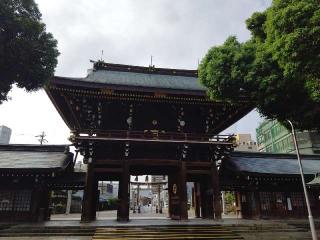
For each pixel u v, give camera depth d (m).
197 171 28.70
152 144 28.17
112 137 26.64
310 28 13.49
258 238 20.52
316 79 15.84
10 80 16.27
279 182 32.47
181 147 28.31
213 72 20.42
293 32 14.04
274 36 16.22
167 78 35.56
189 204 70.75
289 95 18.81
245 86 19.92
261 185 31.92
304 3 13.94
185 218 26.95
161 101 27.92
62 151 32.25
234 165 32.41
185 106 29.23
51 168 26.25
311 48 13.81
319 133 21.00
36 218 25.94
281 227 23.69
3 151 31.70
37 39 16.38
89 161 26.67
